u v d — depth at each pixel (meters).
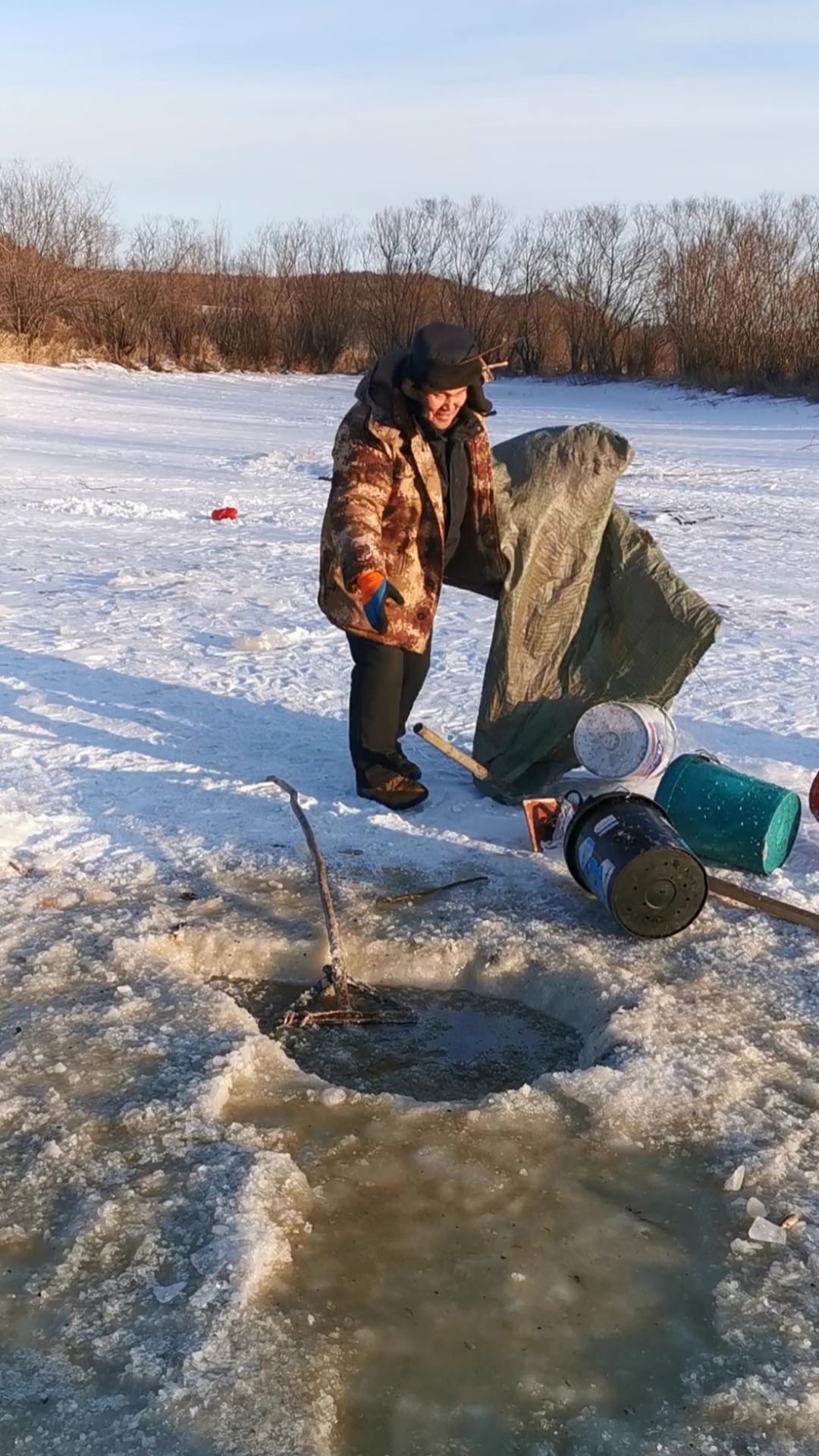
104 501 15.92
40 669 7.68
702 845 5.05
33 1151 3.32
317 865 4.70
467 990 4.40
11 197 48.47
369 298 59.75
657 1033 3.89
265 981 4.41
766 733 6.74
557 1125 3.49
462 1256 3.01
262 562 11.85
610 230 53.91
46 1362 2.69
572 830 4.66
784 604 10.47
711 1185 3.27
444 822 5.53
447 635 8.95
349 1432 2.55
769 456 25.62
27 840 5.25
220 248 58.00
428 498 5.31
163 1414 2.55
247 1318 2.79
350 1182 3.25
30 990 4.11
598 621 5.68
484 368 5.11
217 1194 3.15
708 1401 2.62
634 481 20.55
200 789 5.83
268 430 29.00
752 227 48.72
